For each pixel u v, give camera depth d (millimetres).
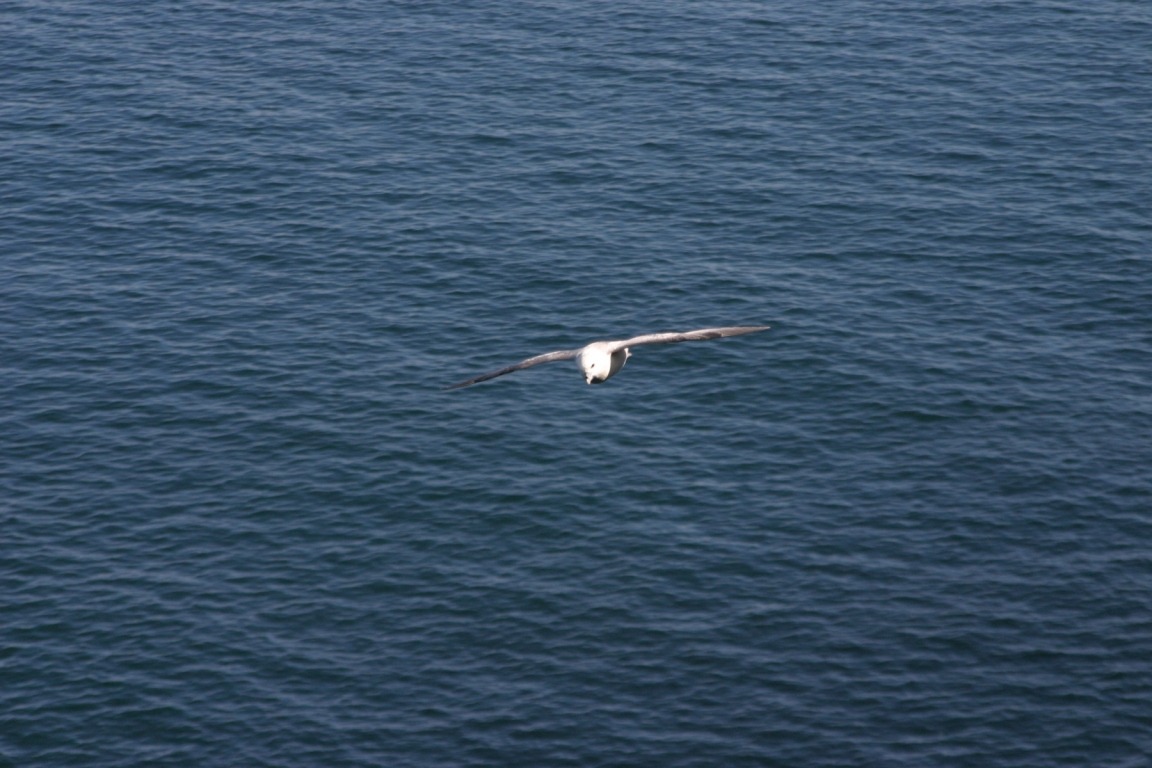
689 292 84000
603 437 73125
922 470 70688
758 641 60594
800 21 117625
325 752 55312
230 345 79875
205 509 68125
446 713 57125
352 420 74125
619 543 66000
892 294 84125
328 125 101875
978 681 58531
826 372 77562
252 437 72938
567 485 69688
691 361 78562
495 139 99875
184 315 82375
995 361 78375
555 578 64000
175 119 102750
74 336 80562
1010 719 56719
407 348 79625
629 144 99188
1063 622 61500
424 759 55000
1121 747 55344
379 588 63469
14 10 120562
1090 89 106500
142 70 110000
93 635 60688
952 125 101500
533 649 60219
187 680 58531
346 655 59969
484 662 59625
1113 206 92250
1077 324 81562
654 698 57812
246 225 90750
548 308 82688
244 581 63875
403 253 87625
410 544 66000
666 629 61188
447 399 75688
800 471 70750
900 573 64312
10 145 99312
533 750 55375
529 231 89750
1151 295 83688
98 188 94562
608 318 81812
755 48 112875
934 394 75812
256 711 57188
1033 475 70188
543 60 111062
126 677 58656
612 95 105812
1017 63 110312
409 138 100188
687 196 93438
